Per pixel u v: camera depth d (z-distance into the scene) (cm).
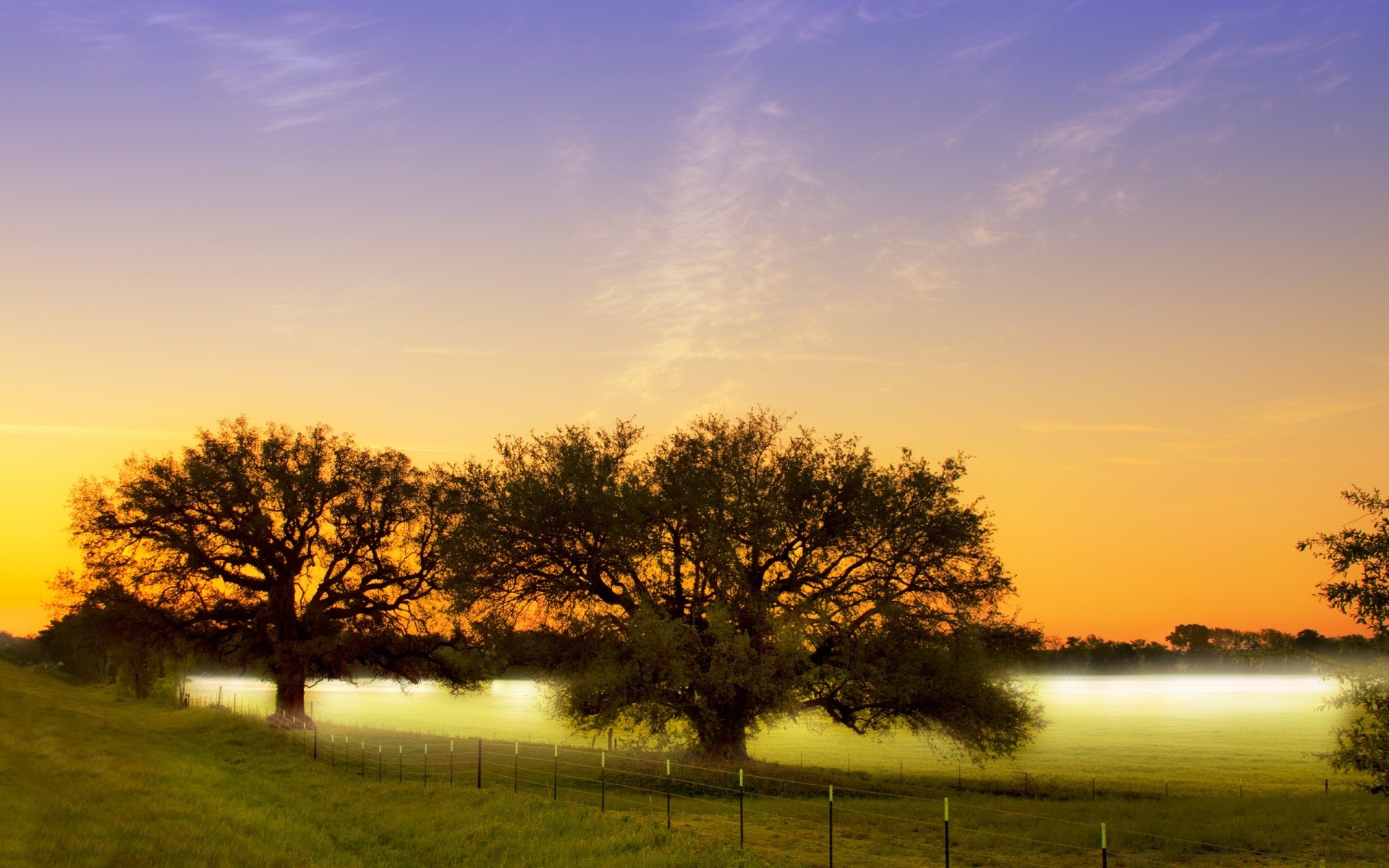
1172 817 2616
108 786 2325
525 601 4038
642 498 3812
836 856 1969
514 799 2611
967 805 2861
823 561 3934
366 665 5975
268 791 2892
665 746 3994
